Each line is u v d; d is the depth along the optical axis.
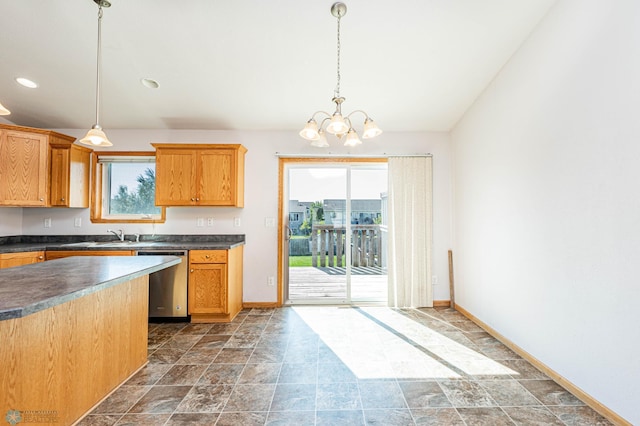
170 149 3.33
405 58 2.54
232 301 3.23
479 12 2.09
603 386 1.63
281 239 3.71
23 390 1.32
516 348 2.39
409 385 1.94
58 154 3.31
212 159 3.34
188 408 1.70
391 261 3.65
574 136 1.81
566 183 1.88
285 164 3.83
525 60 2.29
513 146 2.44
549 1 1.97
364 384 1.95
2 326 1.26
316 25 2.22
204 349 2.48
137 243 3.42
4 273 1.68
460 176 3.46
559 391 1.87
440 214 3.73
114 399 1.78
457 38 2.32
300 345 2.55
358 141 1.99
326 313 3.42
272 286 3.68
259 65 2.66
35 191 3.16
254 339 2.68
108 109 3.29
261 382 1.98
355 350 2.46
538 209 2.14
